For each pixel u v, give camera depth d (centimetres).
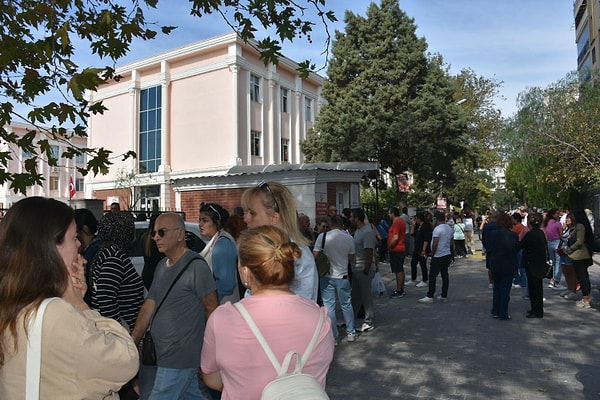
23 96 411
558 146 2352
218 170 2605
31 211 168
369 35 2362
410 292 1032
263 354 178
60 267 166
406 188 2164
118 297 338
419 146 2212
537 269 754
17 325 154
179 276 312
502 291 748
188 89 2769
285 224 290
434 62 2391
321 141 2406
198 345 312
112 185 2931
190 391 331
